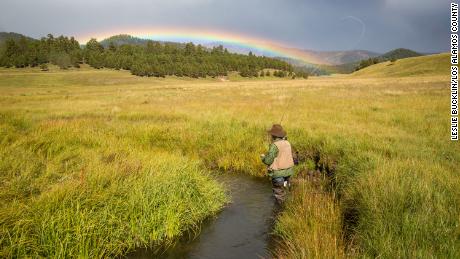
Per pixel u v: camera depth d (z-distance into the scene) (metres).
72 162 7.25
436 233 4.30
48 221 4.80
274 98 30.45
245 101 27.44
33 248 4.52
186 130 13.55
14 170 6.26
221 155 11.23
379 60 194.50
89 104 26.95
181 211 6.38
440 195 5.23
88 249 4.96
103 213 5.36
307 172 9.48
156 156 8.35
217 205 7.19
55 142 8.77
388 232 4.53
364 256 4.05
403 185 5.64
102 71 176.00
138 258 5.29
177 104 25.48
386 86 46.28
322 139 10.80
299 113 18.25
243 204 7.54
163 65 194.00
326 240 4.77
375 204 5.14
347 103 23.56
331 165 9.23
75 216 5.03
